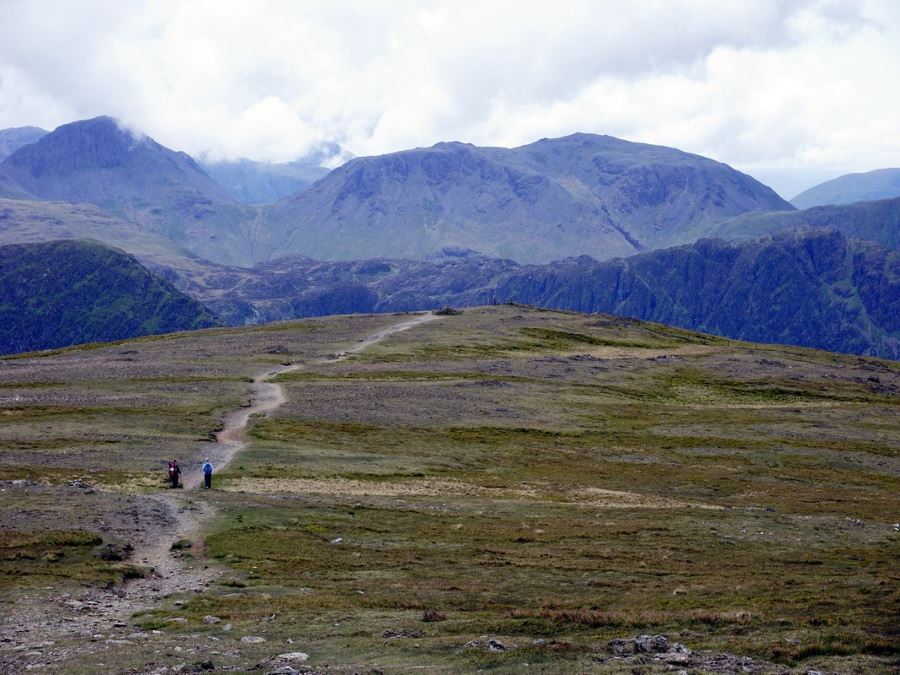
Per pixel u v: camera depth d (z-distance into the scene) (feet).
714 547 173.06
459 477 267.18
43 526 155.02
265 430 314.55
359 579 134.10
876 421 444.14
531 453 323.57
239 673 80.18
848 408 492.54
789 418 446.60
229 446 280.92
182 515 178.19
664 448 353.51
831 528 201.26
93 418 317.22
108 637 94.68
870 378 630.33
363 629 98.78
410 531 178.29
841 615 103.09
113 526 160.45
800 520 210.38
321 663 83.51
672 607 113.80
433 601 118.21
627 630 98.63
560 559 155.74
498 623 100.37
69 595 114.52
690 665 81.20
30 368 480.64
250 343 618.03
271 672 79.36
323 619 104.63
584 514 211.00
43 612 105.29
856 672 79.51
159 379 438.40
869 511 248.32
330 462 266.77
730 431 400.06
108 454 253.24
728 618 101.81
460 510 208.13
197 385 418.51
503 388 471.21
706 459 334.65
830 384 591.37
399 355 588.50
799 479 302.25
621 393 508.53
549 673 78.28
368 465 268.82
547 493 249.55
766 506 250.16
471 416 388.37
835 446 375.04
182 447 271.69
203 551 149.28
